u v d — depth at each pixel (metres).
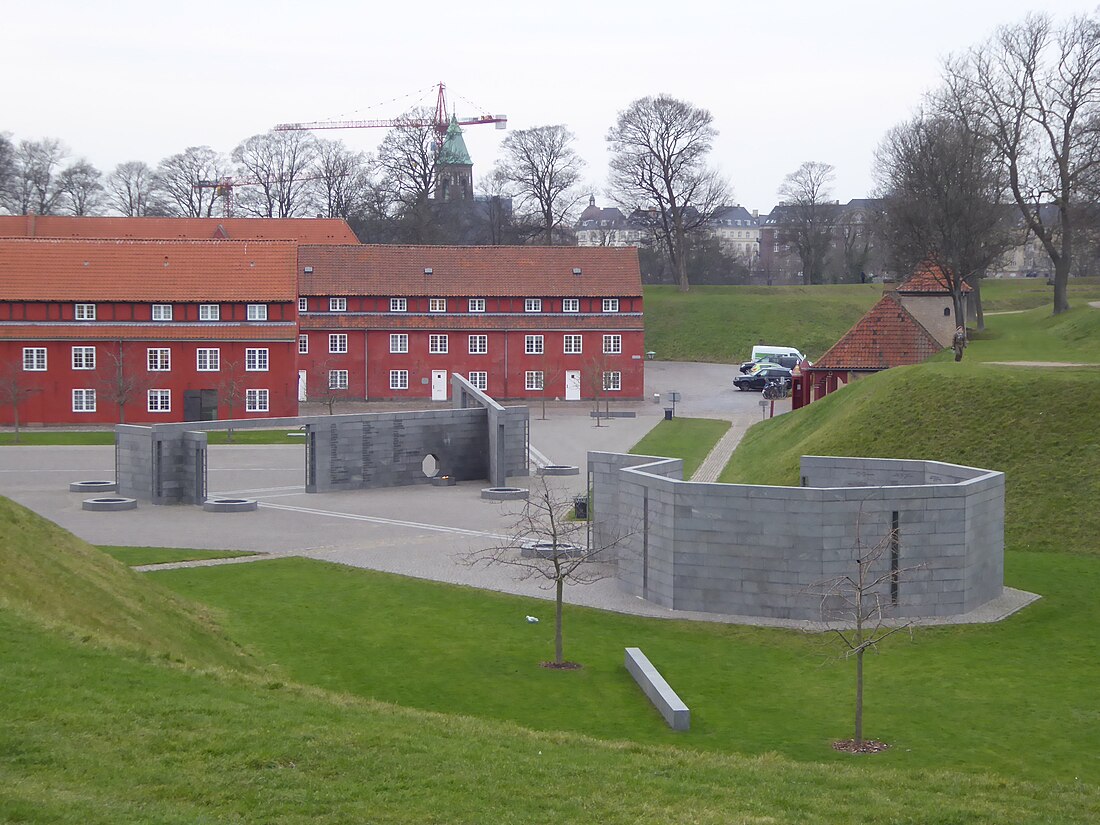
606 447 78.31
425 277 105.25
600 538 46.56
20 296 90.25
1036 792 22.86
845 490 37.00
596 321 104.69
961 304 90.44
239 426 63.72
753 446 70.88
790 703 30.22
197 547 49.66
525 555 47.53
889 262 126.69
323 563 46.69
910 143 98.19
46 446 80.62
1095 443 49.41
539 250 108.00
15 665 23.09
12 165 164.38
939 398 55.56
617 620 38.16
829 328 132.12
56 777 18.52
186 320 92.38
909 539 37.47
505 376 104.94
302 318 102.75
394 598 41.19
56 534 36.22
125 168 179.88
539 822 18.89
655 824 19.12
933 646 35.19
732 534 38.09
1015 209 98.19
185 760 19.98
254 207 168.12
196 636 33.38
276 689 25.95
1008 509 47.59
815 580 37.28
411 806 19.06
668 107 140.50
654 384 113.62
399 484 67.88
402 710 25.94
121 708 21.88
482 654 34.66
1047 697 30.44
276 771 19.95
